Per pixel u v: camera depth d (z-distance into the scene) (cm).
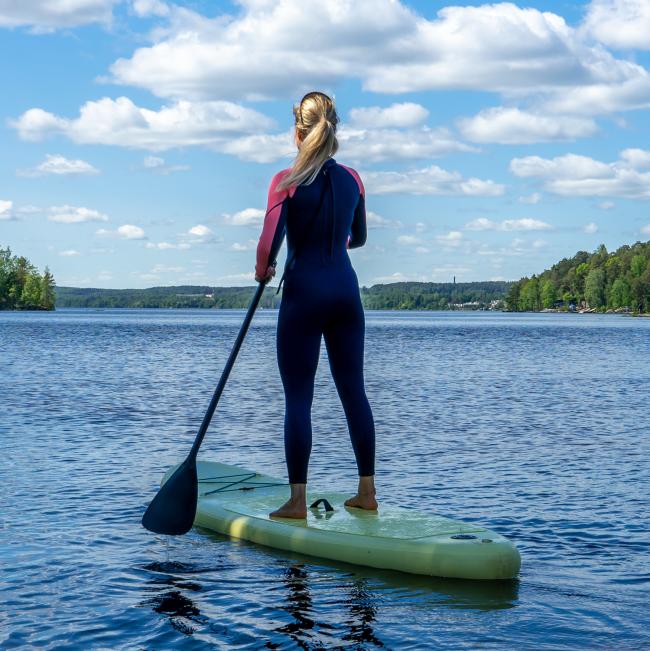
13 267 17488
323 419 1238
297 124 540
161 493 518
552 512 628
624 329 7388
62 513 613
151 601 421
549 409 1384
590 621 394
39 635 377
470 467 827
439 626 387
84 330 5856
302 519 529
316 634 377
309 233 525
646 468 823
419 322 10712
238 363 2606
